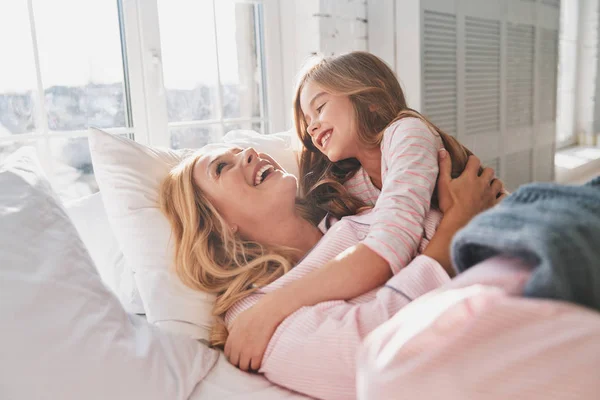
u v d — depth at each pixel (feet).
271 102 7.52
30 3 5.39
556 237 1.77
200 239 3.79
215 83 6.98
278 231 4.07
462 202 3.64
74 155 5.79
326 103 4.35
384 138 4.11
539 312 1.62
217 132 7.06
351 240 3.73
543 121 7.38
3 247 2.89
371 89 4.34
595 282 1.78
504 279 1.85
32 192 3.35
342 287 3.23
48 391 2.54
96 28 5.86
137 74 6.11
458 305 1.77
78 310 2.92
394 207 3.41
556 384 1.49
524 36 7.36
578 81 7.09
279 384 3.13
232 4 7.04
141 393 2.81
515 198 2.34
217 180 3.94
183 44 6.64
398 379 1.68
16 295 2.72
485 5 7.40
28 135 5.45
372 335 1.99
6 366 2.49
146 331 3.22
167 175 4.15
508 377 1.55
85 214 4.54
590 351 1.50
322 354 2.91
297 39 7.43
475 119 7.67
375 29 7.75
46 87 5.57
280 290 3.30
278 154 4.95
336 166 4.76
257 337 3.17
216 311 3.65
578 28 7.00
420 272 3.07
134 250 3.88
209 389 3.08
